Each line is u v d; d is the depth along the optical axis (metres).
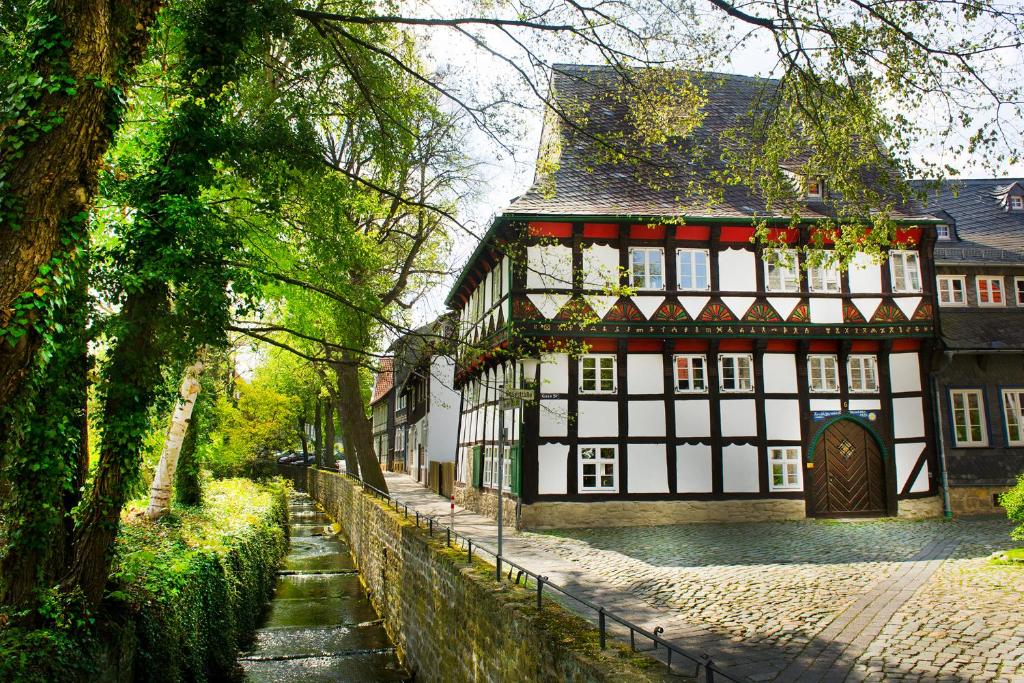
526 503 17.55
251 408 28.73
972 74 8.27
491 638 7.31
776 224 18.52
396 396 50.59
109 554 7.14
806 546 13.96
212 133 8.70
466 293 25.45
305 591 16.88
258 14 8.76
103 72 5.68
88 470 7.77
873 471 19.00
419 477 37.56
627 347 18.47
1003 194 25.17
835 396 19.03
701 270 18.58
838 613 8.55
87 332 7.15
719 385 18.61
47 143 5.33
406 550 12.42
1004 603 8.60
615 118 11.20
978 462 19.42
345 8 10.23
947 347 19.09
